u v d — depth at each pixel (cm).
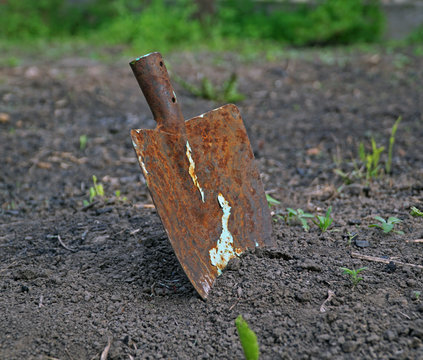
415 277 137
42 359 126
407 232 151
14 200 185
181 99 294
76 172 202
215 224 141
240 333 118
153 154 136
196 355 127
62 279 143
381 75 333
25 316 134
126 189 187
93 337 130
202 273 137
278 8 548
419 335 125
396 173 190
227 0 554
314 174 196
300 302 133
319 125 248
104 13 584
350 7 487
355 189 177
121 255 150
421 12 498
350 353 124
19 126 242
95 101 279
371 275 138
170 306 136
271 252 143
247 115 269
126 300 138
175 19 508
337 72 346
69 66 358
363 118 255
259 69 359
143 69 137
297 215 155
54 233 160
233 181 143
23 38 549
